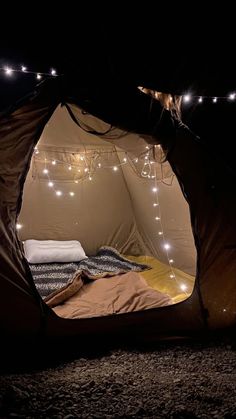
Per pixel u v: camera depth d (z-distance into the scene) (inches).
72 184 182.1
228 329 110.6
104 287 129.0
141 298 114.6
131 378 83.4
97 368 89.1
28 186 174.9
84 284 134.9
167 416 67.5
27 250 161.3
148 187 161.0
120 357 95.3
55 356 95.9
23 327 95.6
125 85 104.5
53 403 71.9
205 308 107.1
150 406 71.1
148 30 152.6
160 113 105.2
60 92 98.7
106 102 100.1
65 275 144.7
